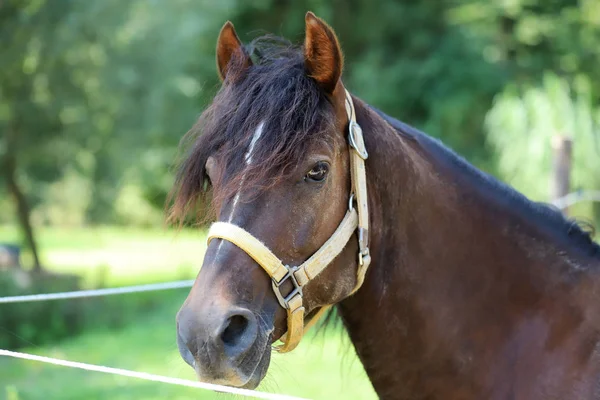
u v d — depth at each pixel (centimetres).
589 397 251
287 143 228
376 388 279
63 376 859
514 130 1558
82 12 1169
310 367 819
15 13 1177
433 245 269
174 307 1291
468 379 266
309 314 260
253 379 224
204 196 249
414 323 268
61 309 1124
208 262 229
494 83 2041
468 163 287
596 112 1548
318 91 243
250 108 235
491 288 270
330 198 239
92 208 1486
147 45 1273
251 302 227
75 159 1392
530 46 2108
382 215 262
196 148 243
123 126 1324
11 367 912
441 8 2178
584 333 261
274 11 2245
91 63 1244
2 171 1366
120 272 1596
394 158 263
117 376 846
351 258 250
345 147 248
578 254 275
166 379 224
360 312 270
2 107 1275
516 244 274
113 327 1150
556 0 2089
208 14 1426
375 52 2166
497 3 2080
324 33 239
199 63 1594
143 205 2566
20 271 1287
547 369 258
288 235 230
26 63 1230
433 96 2072
